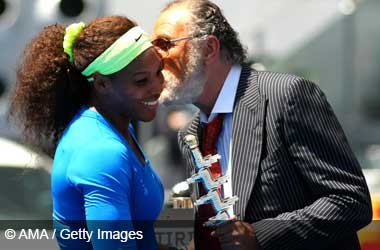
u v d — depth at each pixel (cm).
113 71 1093
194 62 1185
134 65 1095
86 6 3572
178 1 1214
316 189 1142
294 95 1155
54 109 1127
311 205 1139
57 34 1130
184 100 1196
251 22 4056
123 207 1073
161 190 1139
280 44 4209
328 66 4428
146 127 4084
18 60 1148
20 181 2006
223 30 1198
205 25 1189
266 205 1150
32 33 3606
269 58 4203
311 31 4294
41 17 3588
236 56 1204
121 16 1112
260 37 4100
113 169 1071
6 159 2031
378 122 4591
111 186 1068
